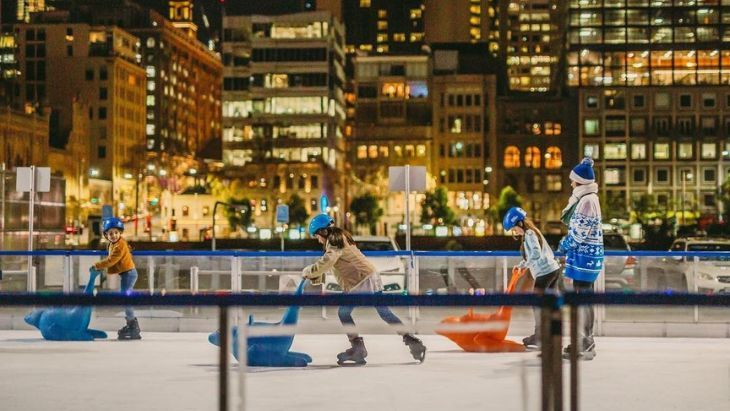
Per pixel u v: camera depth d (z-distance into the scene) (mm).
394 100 132000
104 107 156375
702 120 127125
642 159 127000
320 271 10695
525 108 132375
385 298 5105
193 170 144250
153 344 13180
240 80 130625
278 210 40344
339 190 137625
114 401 8203
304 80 129000
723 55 127375
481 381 9109
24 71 158250
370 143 131375
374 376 9680
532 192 131875
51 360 11086
